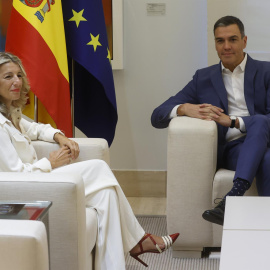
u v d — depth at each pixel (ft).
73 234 7.30
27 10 11.00
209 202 10.32
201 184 10.29
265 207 6.82
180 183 10.36
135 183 14.44
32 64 10.96
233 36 11.11
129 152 14.37
